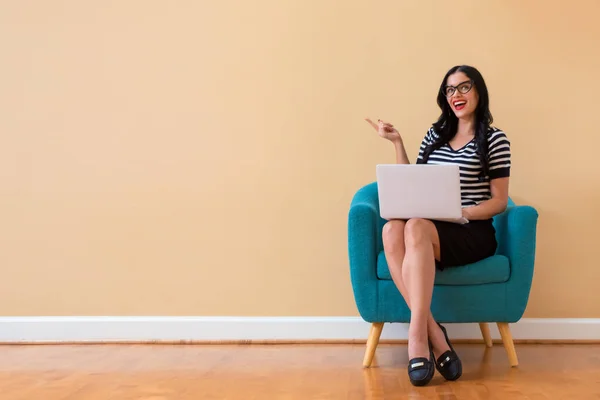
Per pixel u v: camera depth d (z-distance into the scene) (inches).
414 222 102.3
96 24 136.4
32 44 137.2
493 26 132.0
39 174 136.8
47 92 136.9
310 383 98.7
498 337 130.6
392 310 107.3
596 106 131.0
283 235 134.1
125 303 135.3
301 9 134.3
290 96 134.3
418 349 97.5
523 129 131.8
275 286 134.0
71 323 135.0
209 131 135.0
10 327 135.4
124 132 135.9
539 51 131.5
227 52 135.0
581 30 131.1
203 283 134.6
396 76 133.0
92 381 100.7
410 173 103.7
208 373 105.7
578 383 97.8
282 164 134.3
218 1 135.4
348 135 133.4
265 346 129.8
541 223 131.5
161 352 124.1
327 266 133.4
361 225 108.0
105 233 135.9
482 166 112.6
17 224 136.9
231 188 134.7
